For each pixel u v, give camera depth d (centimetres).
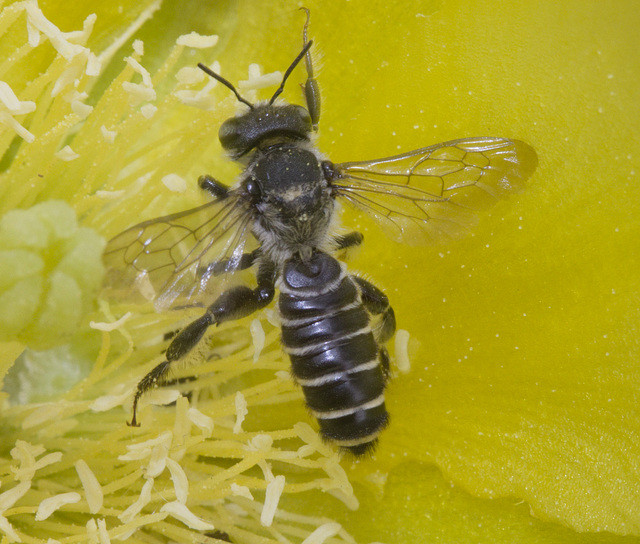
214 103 10
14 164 10
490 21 10
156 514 10
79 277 9
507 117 10
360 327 10
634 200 10
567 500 10
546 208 10
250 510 10
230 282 10
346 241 10
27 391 10
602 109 10
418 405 10
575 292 10
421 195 10
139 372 10
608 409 10
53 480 10
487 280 10
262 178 10
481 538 10
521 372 10
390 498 10
